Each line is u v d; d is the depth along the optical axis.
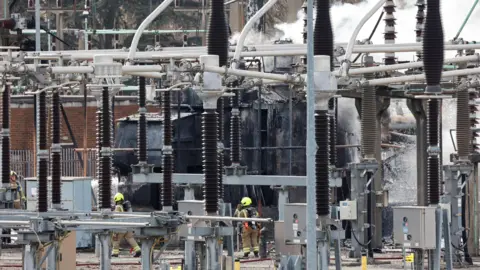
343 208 81.88
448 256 71.00
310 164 52.38
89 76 69.56
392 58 83.62
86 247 95.69
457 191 83.75
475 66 80.19
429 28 65.25
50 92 76.62
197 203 69.44
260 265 83.38
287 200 86.69
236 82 84.31
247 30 67.75
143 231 63.28
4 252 94.06
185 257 69.44
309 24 52.66
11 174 94.00
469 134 83.88
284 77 67.69
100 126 67.31
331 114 85.12
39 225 62.22
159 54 71.50
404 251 72.06
